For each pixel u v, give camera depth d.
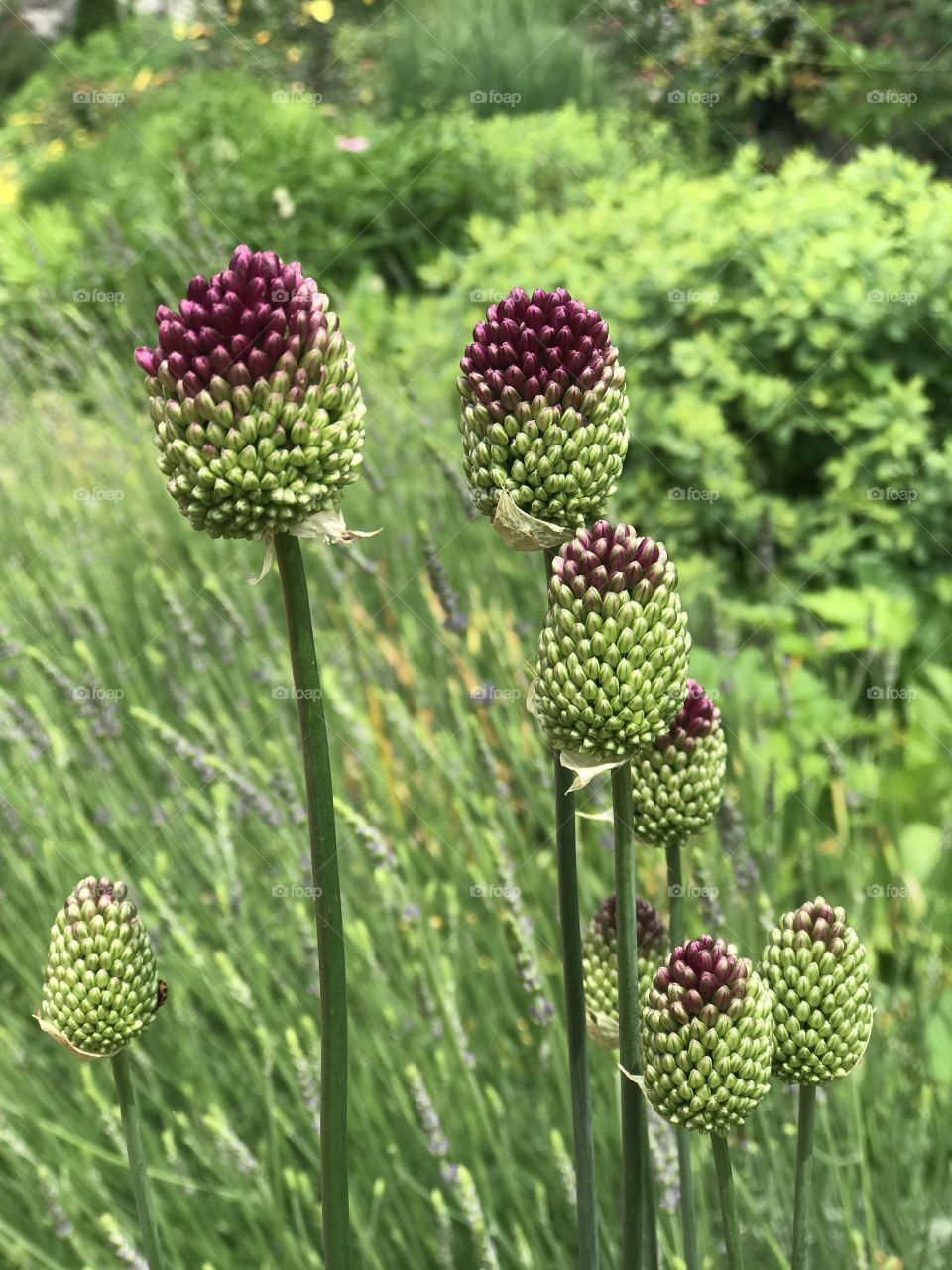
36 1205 1.89
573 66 7.52
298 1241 1.88
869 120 5.93
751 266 4.17
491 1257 1.39
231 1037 2.32
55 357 4.51
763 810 2.58
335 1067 0.90
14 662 3.05
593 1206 1.12
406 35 7.86
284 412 0.81
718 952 0.92
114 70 8.55
